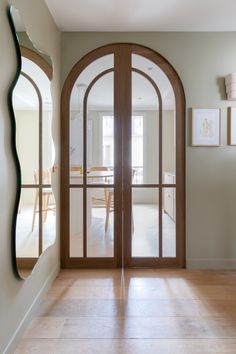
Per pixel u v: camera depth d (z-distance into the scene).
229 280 2.74
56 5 2.48
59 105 2.96
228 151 3.00
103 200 3.05
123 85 3.01
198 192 3.01
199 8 2.54
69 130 3.01
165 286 2.60
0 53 1.54
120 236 3.05
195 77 2.99
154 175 3.04
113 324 2.00
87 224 3.05
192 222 3.02
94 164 3.06
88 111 3.03
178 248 3.04
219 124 2.99
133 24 2.84
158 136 3.03
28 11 2.01
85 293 2.46
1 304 1.57
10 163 1.70
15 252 1.74
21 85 1.85
